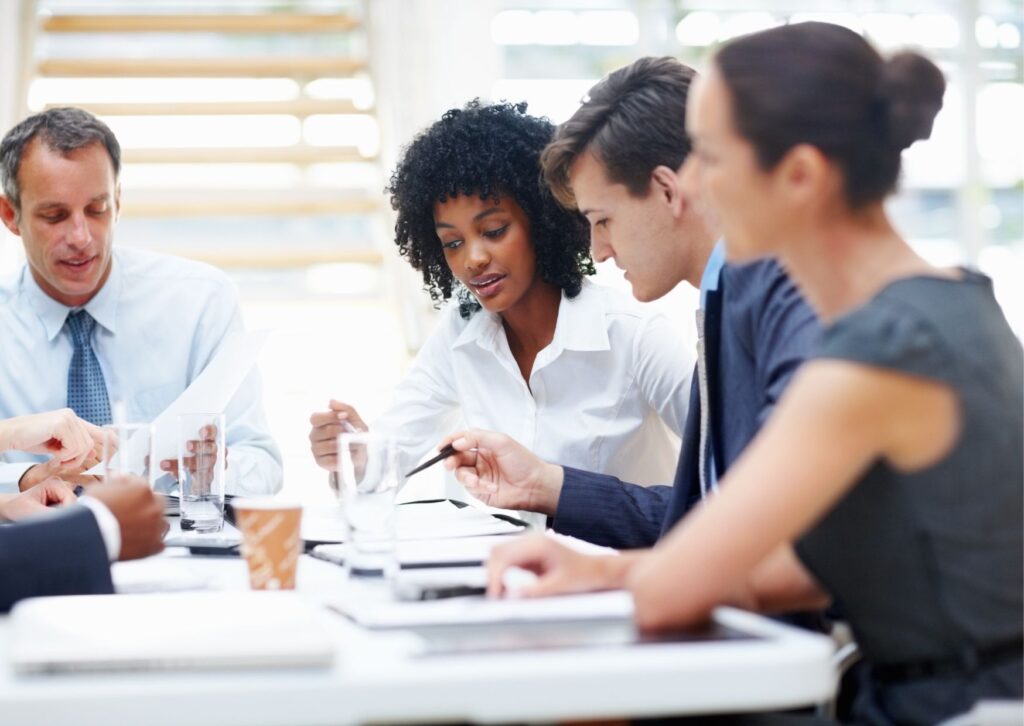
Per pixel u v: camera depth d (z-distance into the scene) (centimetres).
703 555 105
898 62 117
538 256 243
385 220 446
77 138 253
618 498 200
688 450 178
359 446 143
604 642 101
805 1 493
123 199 452
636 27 483
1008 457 110
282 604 106
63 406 266
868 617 117
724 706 95
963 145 505
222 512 179
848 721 132
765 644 100
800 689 95
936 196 507
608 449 243
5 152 255
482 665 94
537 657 96
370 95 473
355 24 470
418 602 123
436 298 268
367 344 466
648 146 187
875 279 117
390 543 144
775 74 114
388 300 461
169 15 462
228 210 448
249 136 476
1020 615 112
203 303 280
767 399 149
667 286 194
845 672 139
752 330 158
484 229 239
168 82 473
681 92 188
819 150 114
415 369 270
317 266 453
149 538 142
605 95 192
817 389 106
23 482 214
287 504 138
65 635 95
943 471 109
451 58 452
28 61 436
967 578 111
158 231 470
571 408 246
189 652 94
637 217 190
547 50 479
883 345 105
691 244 190
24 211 254
